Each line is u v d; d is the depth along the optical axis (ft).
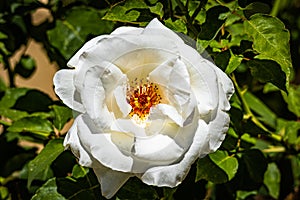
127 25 1.86
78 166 1.84
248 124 1.95
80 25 2.11
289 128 2.11
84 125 1.63
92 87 1.60
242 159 1.96
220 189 2.10
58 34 2.13
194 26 1.84
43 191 1.80
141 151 1.62
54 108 1.93
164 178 1.62
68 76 1.65
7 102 2.06
